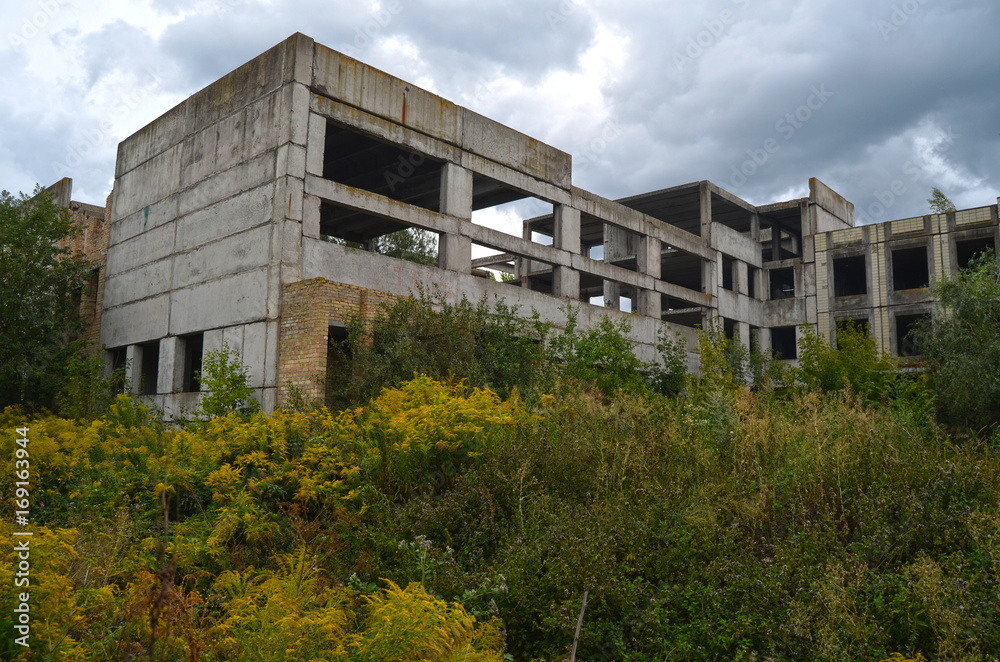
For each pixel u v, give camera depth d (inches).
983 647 187.5
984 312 618.2
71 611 174.7
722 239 1290.6
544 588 223.1
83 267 938.1
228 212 760.3
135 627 186.1
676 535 247.6
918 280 1434.5
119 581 225.0
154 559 235.6
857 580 207.9
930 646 196.9
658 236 1147.9
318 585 223.0
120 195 948.6
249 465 333.1
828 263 1332.4
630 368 802.8
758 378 877.8
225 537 267.4
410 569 237.1
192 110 839.1
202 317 769.6
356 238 1074.7
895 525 242.4
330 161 965.2
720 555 235.5
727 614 209.3
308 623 185.8
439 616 183.8
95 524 263.0
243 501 283.3
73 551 197.3
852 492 272.2
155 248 864.9
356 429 339.9
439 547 255.1
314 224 715.4
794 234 1558.8
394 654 177.6
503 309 708.0
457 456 314.3
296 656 181.3
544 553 240.1
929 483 263.9
